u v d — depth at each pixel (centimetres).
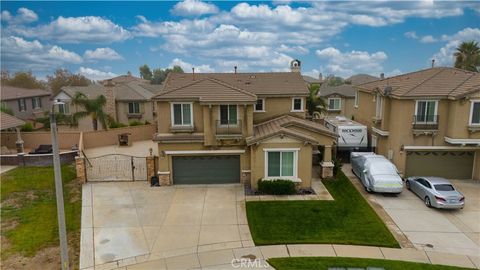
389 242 1606
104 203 2044
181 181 2373
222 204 2036
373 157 2450
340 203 2039
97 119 3834
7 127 2944
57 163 1239
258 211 1927
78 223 1794
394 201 2098
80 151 2666
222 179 2384
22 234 1677
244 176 2350
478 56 4747
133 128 3800
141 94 4478
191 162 2355
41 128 4022
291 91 2756
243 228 1748
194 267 1422
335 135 2388
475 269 1408
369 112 3044
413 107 2445
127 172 2567
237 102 2206
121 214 1902
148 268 1418
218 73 3128
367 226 1759
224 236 1669
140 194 2186
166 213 1917
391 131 2633
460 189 2330
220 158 2356
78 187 2288
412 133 2473
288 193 2173
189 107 2291
